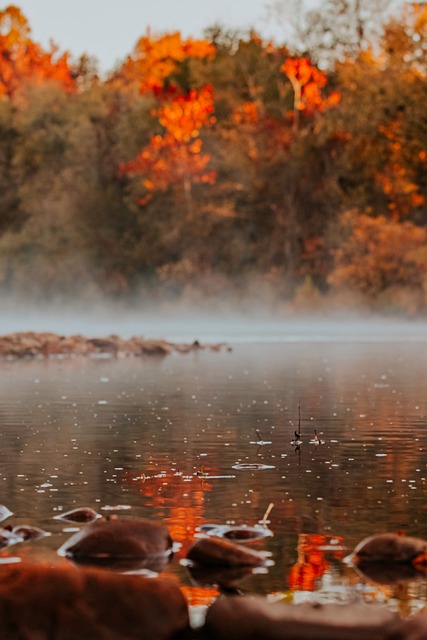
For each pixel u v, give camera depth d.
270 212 71.56
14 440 13.75
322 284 67.56
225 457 12.32
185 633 6.26
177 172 72.50
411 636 5.92
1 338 35.81
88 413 16.88
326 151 70.06
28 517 9.11
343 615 6.11
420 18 70.56
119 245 75.69
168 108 72.81
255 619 6.11
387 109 69.00
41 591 6.32
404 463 11.81
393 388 21.30
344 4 75.31
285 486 10.47
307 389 21.14
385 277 61.41
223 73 80.88
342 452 12.64
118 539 7.86
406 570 7.45
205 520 8.95
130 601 6.32
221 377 24.41
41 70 101.56
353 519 8.94
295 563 7.62
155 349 34.81
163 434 14.30
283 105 77.38
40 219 79.31
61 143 81.75
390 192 69.69
